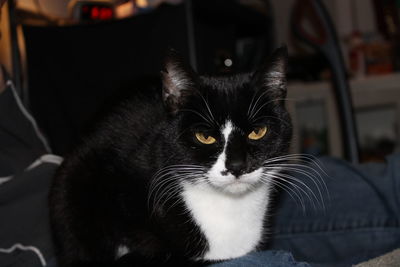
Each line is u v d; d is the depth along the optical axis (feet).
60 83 2.13
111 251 1.43
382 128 3.02
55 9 2.32
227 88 1.43
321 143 2.92
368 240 1.63
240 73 1.50
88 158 1.44
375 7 3.16
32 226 1.49
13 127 1.62
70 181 1.43
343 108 2.07
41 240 1.47
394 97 2.70
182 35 1.90
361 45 3.02
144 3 2.38
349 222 1.66
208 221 1.41
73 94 2.11
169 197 1.38
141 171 1.39
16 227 1.47
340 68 2.09
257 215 1.48
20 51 2.07
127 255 1.40
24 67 2.19
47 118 2.12
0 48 2.10
